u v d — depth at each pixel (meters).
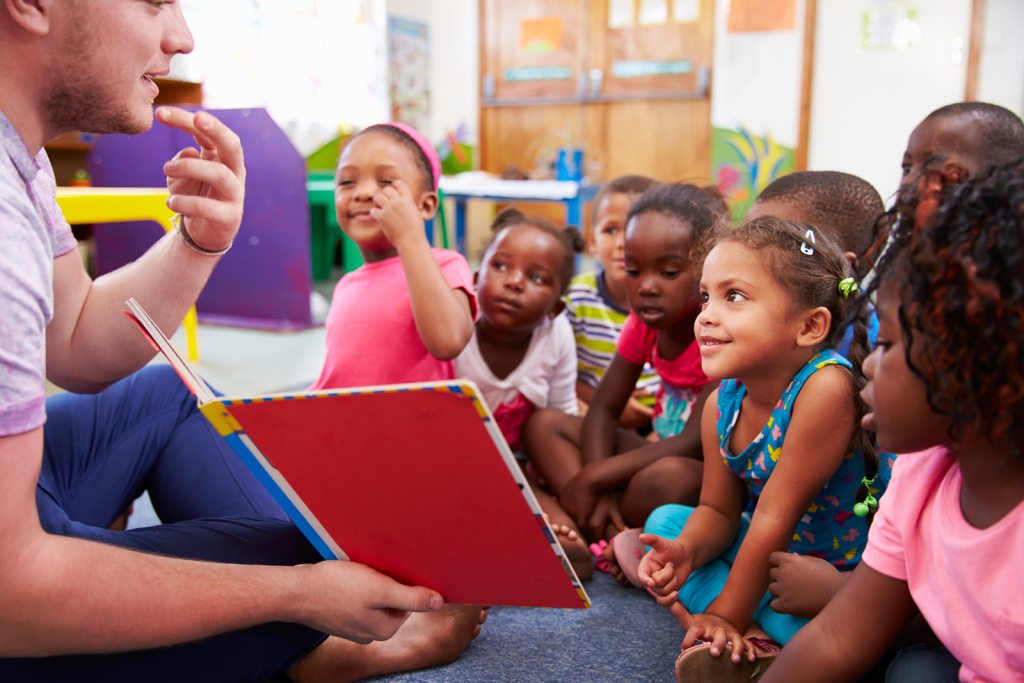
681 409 1.49
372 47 5.43
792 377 1.02
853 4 4.92
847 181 1.37
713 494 1.12
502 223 1.65
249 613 0.73
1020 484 0.61
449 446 0.69
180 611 0.69
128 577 0.68
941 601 0.67
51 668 0.76
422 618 1.01
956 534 0.64
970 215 0.56
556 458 1.47
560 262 1.46
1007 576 0.60
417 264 1.26
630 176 2.16
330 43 5.11
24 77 0.70
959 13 4.68
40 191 0.90
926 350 0.58
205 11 4.29
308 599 0.76
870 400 0.65
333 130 5.20
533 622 1.13
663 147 5.64
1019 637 0.60
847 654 0.75
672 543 1.03
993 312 0.54
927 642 0.90
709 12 5.32
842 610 0.75
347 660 0.94
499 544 0.77
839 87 5.04
